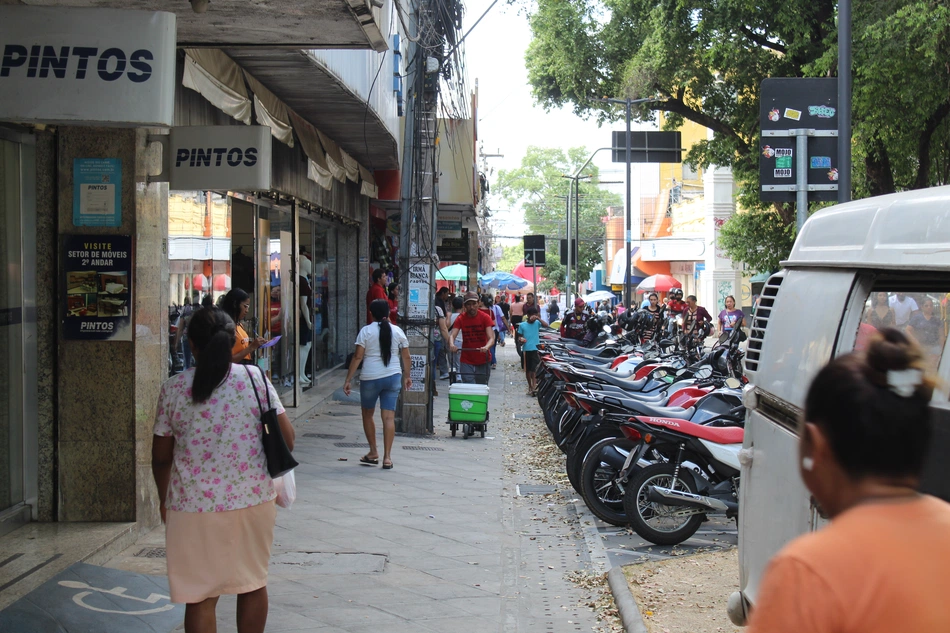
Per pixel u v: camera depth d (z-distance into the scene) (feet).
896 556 5.91
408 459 36.50
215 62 27.43
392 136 49.75
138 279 22.70
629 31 76.79
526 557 23.48
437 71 43.01
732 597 15.24
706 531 26.27
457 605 19.31
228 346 14.43
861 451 6.16
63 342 22.09
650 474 23.99
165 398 14.44
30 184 22.03
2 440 21.18
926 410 6.24
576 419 31.86
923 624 5.75
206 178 23.34
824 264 13.05
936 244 10.41
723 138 73.97
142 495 22.85
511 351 113.19
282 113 36.68
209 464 14.12
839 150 26.18
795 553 6.11
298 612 18.47
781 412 13.53
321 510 27.63
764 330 15.29
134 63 16.85
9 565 19.27
